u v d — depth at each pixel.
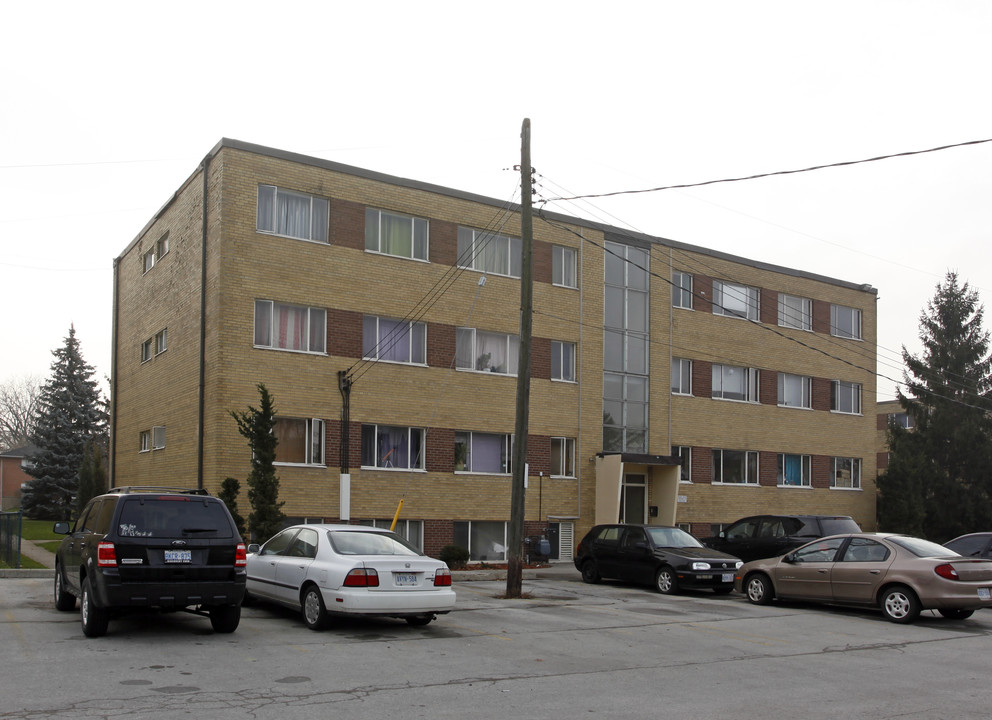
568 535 28.59
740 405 33.66
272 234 23.81
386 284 25.55
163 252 28.31
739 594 20.50
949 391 42.62
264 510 20.73
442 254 26.69
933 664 11.67
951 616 16.27
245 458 22.91
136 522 11.52
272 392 23.41
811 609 17.50
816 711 8.73
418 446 25.88
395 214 26.05
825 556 17.12
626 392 30.41
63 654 10.55
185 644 11.43
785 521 22.75
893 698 9.46
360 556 12.83
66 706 8.12
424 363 26.09
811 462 35.88
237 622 12.33
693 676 10.41
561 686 9.58
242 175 23.52
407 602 12.57
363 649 11.45
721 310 33.59
